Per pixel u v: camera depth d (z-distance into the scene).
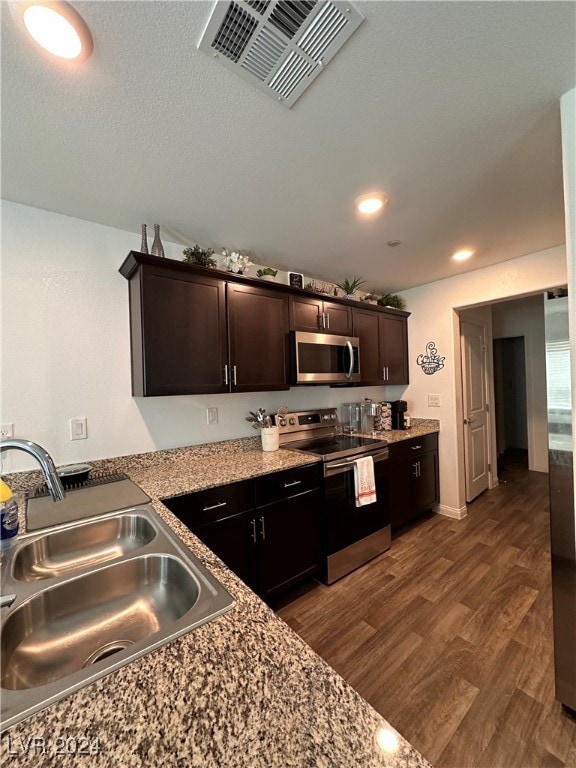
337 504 2.21
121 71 0.94
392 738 0.43
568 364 1.31
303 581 2.11
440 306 3.20
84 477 1.66
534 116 1.17
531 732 1.21
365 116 1.15
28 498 1.44
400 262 2.62
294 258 2.48
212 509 1.65
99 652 0.81
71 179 1.45
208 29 0.85
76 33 0.83
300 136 1.24
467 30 0.88
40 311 1.68
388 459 2.66
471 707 1.31
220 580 0.81
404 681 1.43
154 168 1.39
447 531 2.86
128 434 1.94
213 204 1.69
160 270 1.75
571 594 1.27
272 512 1.90
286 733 0.43
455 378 3.16
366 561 2.39
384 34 0.88
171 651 0.59
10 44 0.85
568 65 0.98
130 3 0.78
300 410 2.84
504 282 2.68
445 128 1.22
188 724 0.45
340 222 1.91
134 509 1.29
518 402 5.99
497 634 1.67
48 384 1.70
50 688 0.52
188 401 2.18
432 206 1.76
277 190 1.58
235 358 2.04
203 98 1.04
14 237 1.62
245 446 2.40
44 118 1.10
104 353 1.87
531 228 2.05
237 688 0.51
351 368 2.63
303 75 0.98
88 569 0.89
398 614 1.85
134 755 0.41
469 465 3.46
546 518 3.04
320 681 0.52
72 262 1.77
